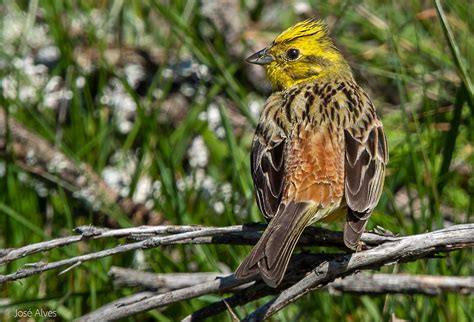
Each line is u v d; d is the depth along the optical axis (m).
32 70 14.02
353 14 14.09
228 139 12.00
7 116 12.48
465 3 13.95
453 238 9.10
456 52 11.07
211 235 9.17
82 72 13.55
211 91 13.15
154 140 12.87
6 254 8.95
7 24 14.47
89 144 12.95
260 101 14.01
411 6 14.01
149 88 13.63
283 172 9.54
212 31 14.53
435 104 13.20
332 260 9.06
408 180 11.91
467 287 10.31
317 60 11.34
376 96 13.81
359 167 9.55
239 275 8.59
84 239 9.08
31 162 12.72
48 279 11.59
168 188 12.05
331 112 10.06
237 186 11.97
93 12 14.65
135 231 9.17
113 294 11.33
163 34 14.57
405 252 9.10
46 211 12.57
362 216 9.14
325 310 10.97
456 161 12.54
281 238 8.95
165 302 9.28
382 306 11.13
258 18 14.92
